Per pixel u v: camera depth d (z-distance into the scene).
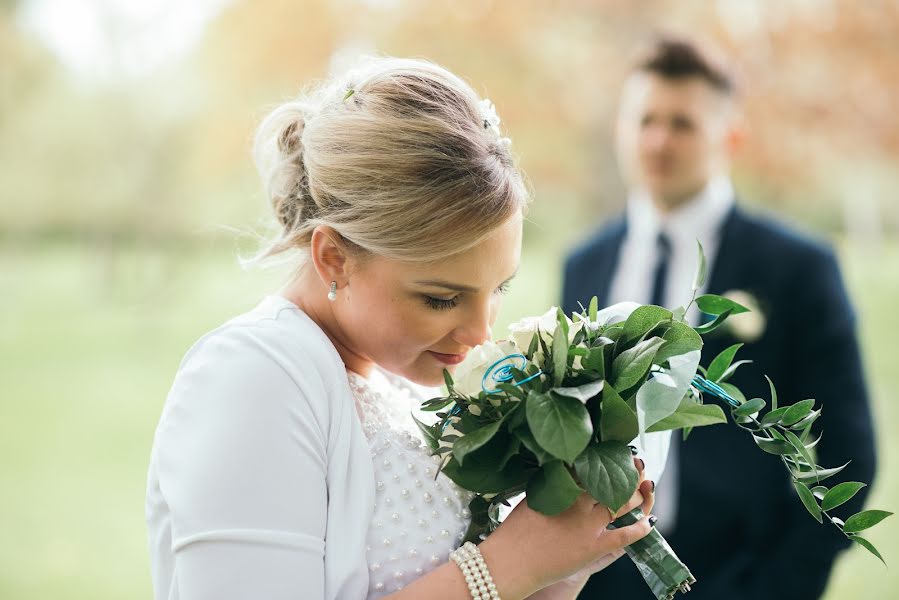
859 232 15.66
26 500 6.05
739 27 8.11
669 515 2.58
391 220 1.31
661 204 2.86
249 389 1.30
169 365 9.74
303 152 1.49
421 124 1.34
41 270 14.32
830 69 7.95
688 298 2.77
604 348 1.29
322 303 1.49
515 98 8.88
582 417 1.18
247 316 1.44
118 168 12.12
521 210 1.39
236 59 9.51
